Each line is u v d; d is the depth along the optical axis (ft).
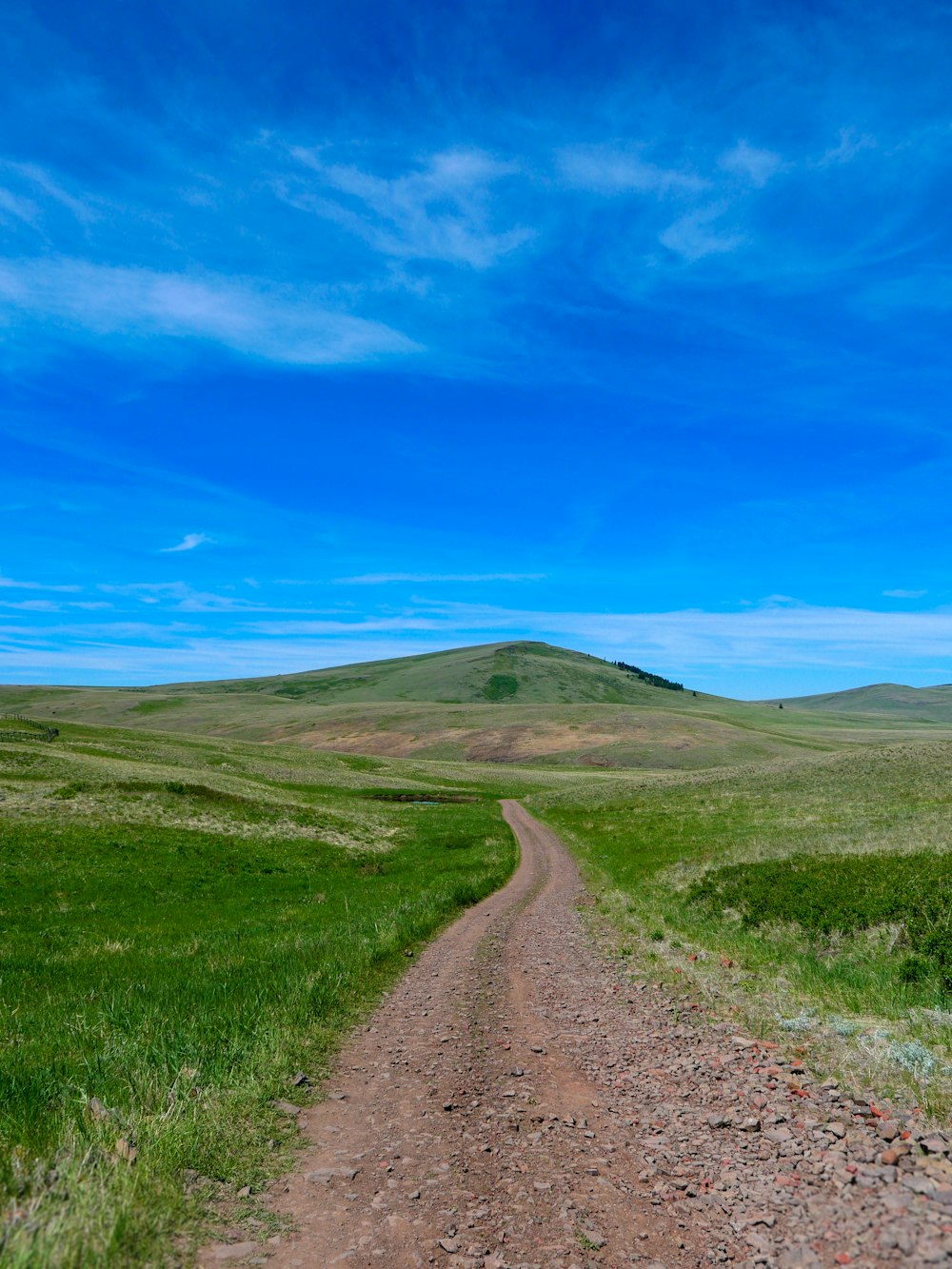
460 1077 29.09
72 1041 30.48
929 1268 15.02
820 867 71.00
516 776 381.81
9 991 42.34
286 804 161.58
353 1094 27.22
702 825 148.15
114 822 120.88
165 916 77.36
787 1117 23.63
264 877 103.40
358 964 47.57
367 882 107.04
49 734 267.18
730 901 65.67
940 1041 28.78
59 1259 14.51
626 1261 16.31
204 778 178.29
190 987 40.19
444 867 121.80
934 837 84.99
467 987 44.83
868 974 40.29
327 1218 18.19
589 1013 38.86
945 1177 18.78
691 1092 26.63
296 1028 33.42
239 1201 18.81
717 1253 16.52
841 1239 16.48
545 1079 28.89
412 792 276.00
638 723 630.74
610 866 114.83
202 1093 24.72
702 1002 38.99
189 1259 16.03
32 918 72.95
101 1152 19.58
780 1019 34.45
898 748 215.72
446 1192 19.58
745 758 517.55
